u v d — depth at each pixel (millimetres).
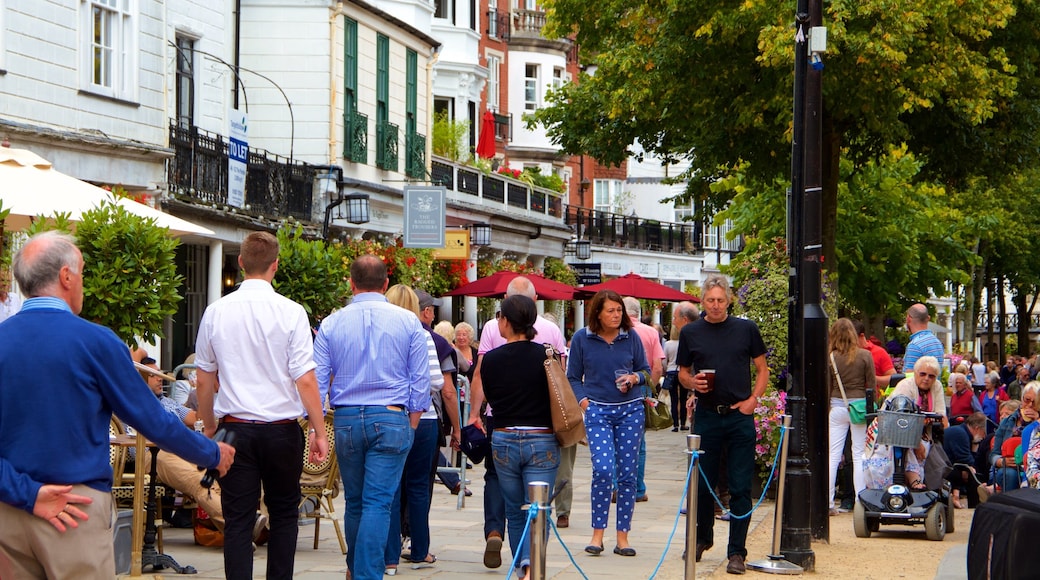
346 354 10969
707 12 25594
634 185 75438
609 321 14133
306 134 33719
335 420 11023
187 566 12352
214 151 26438
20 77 20656
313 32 33688
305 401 9883
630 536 15734
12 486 6422
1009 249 61938
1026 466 16906
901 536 16797
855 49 23750
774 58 23953
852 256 35281
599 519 14203
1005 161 29609
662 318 67938
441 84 47688
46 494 6469
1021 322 75938
